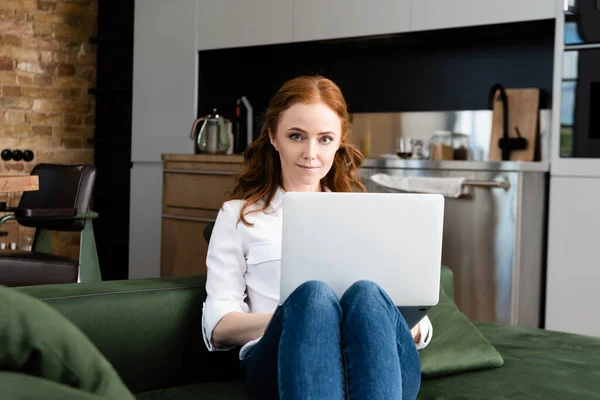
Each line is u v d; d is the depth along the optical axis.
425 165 3.89
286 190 1.94
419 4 4.27
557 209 3.74
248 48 5.09
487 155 4.47
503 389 1.72
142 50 5.51
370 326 1.39
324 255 1.56
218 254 1.88
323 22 4.64
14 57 5.71
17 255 3.30
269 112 1.96
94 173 3.68
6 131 5.70
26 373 1.07
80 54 5.98
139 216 5.52
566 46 3.73
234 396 1.65
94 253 3.64
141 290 1.79
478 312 3.75
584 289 3.67
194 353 1.86
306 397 1.30
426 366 1.82
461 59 4.62
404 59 4.84
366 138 4.92
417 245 1.58
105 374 1.10
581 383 1.76
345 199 1.55
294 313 1.40
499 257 3.67
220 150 4.81
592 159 3.65
